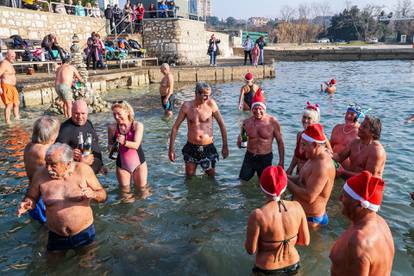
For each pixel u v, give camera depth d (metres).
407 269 3.91
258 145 6.05
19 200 5.54
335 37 92.88
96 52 19.91
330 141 6.35
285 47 57.66
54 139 4.84
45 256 4.21
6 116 10.30
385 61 37.41
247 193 5.87
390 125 10.05
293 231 3.58
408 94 15.71
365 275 2.56
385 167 6.73
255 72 22.92
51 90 13.79
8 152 7.70
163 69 11.08
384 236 2.63
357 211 2.73
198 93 6.08
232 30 50.12
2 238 4.58
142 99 14.90
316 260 4.06
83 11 24.72
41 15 19.88
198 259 4.16
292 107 12.81
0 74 10.02
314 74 25.58
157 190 5.98
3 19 17.56
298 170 5.68
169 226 4.89
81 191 4.14
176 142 8.56
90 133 5.55
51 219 4.12
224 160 7.33
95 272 3.95
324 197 4.45
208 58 31.17
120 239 4.57
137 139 5.71
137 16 25.52
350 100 14.34
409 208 5.20
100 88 16.95
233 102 13.96
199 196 5.77
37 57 17.09
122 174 5.89
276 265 3.63
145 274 3.92
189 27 26.36
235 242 4.49
